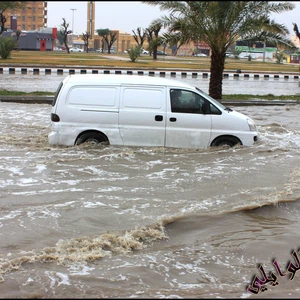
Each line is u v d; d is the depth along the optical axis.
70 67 40.00
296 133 13.68
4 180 8.11
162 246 5.77
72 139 10.61
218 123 10.83
